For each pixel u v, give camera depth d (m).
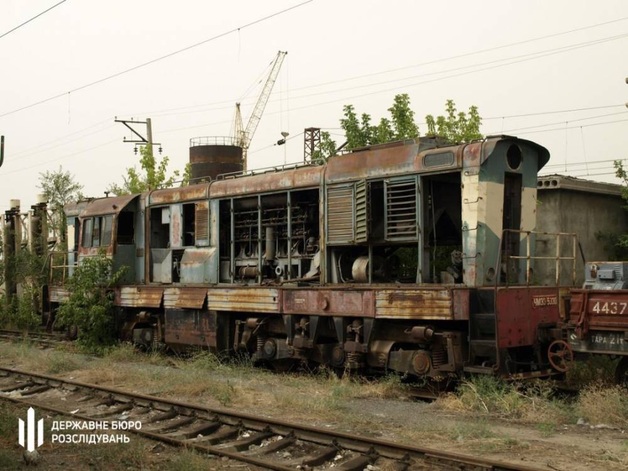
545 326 10.95
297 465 7.39
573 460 7.14
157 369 13.66
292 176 13.69
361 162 12.43
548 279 19.19
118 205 17.52
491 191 10.95
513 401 9.46
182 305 15.30
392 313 11.29
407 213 11.68
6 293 24.53
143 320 16.84
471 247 10.86
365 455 7.50
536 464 6.99
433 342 10.95
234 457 7.56
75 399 11.32
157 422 9.52
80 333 17.23
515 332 10.46
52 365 14.45
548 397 10.27
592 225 20.33
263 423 8.70
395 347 11.70
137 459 7.60
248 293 13.87
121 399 10.80
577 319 10.62
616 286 11.06
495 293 10.23
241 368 13.73
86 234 18.59
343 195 12.61
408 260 12.88
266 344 13.70
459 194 12.03
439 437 8.18
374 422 8.98
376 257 12.43
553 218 19.28
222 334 14.70
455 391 10.87
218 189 15.34
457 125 20.11
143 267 17.39
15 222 25.50
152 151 32.91
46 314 20.75
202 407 9.57
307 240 13.62
